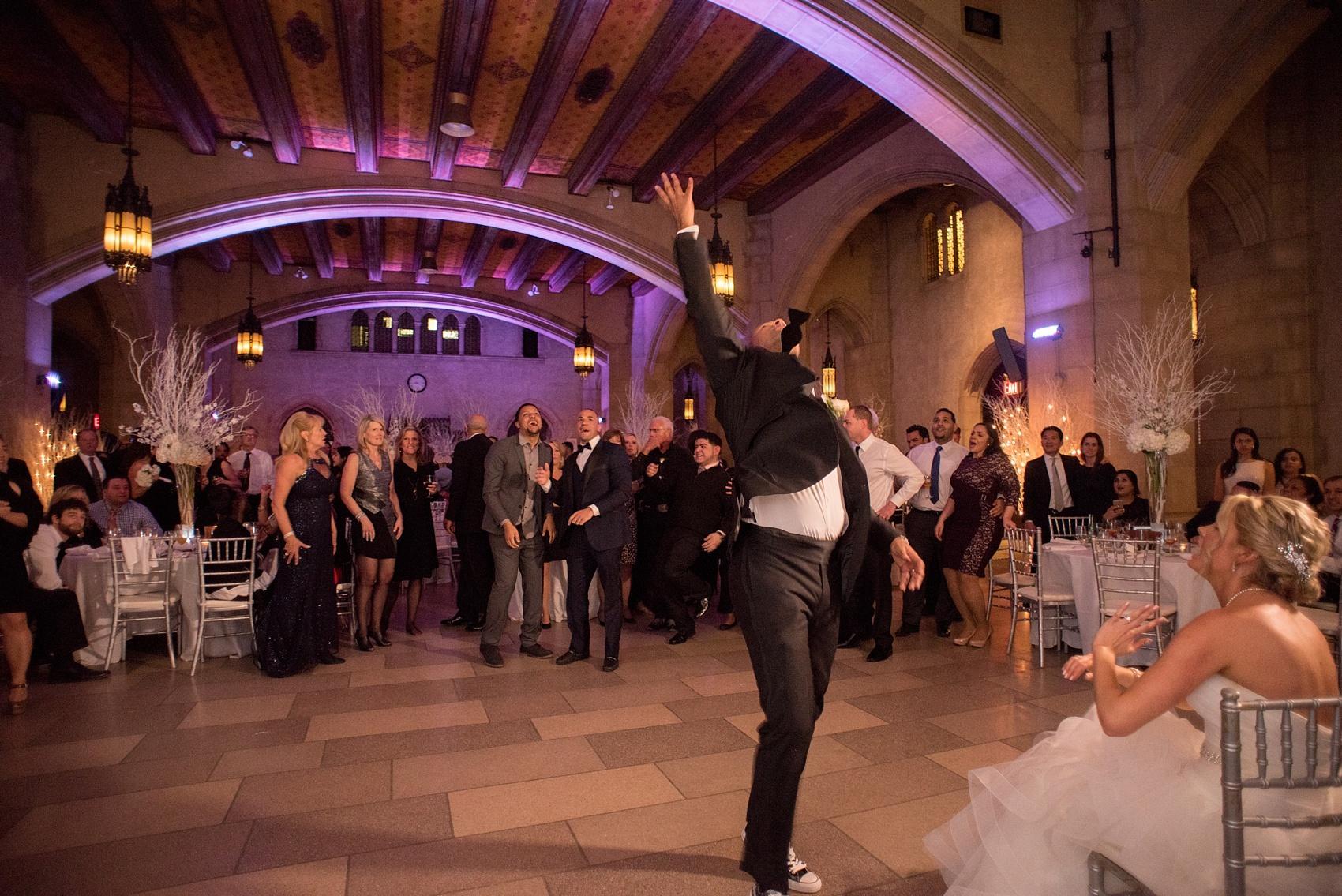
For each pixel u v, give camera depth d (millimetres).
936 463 6316
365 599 5738
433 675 4988
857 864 2576
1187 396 6680
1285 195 8797
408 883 2471
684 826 2857
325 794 3148
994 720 4004
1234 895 1483
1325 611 4723
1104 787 1857
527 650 5527
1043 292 8422
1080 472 6961
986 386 14336
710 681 4801
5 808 3031
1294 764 1659
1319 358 8555
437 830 2828
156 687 4750
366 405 21891
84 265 10172
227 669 5180
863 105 9938
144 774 3359
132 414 13742
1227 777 1501
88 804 3057
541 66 8688
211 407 6207
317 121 10344
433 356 24016
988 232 13422
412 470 6324
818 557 2375
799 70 8953
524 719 4086
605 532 5117
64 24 7707
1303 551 1704
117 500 6051
